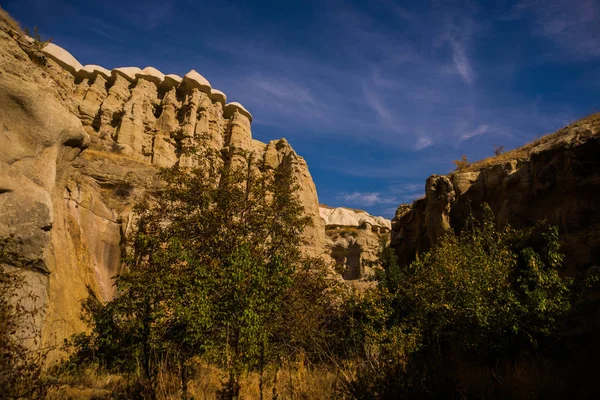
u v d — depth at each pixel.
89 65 41.72
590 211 12.19
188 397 7.49
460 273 10.11
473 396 6.96
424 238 21.81
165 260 11.24
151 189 20.25
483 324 9.26
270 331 8.98
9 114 10.13
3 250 8.06
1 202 9.36
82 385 8.28
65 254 12.36
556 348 9.35
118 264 16.95
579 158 12.56
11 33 11.45
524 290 9.80
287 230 14.49
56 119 11.16
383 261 19.27
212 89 44.88
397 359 7.24
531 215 14.48
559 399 6.88
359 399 6.53
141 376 8.46
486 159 21.36
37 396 6.41
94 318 11.42
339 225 63.03
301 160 46.53
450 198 18.41
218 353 8.30
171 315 10.11
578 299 9.80
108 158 20.92
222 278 8.81
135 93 40.12
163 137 38.38
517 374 7.99
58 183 12.09
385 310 11.23
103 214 17.27
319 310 11.96
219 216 12.98
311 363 10.17
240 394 7.92
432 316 10.88
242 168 15.62
